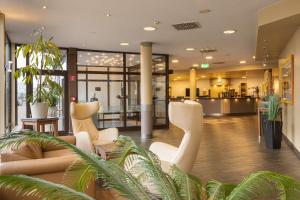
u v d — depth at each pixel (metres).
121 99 10.60
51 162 2.37
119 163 1.75
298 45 5.94
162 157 3.47
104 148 3.91
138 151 1.79
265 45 7.67
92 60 10.09
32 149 3.02
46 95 4.83
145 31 7.21
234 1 4.95
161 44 8.98
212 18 6.04
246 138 8.27
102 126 10.32
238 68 15.72
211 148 6.74
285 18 4.84
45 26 6.66
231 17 5.95
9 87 8.05
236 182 4.14
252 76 19.80
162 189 1.59
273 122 6.69
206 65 14.14
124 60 10.61
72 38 8.00
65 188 1.11
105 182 1.34
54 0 4.93
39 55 4.74
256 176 1.47
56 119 4.73
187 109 3.07
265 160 5.52
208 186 1.76
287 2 4.73
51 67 5.22
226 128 10.80
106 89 10.37
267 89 15.04
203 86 22.36
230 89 21.28
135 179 1.48
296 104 6.33
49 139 1.41
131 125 10.77
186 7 5.30
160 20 6.20
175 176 1.79
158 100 11.07
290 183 1.42
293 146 6.55
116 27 6.80
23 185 1.05
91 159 1.34
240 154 6.07
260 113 8.61
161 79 11.15
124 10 5.49
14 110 8.55
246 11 5.52
